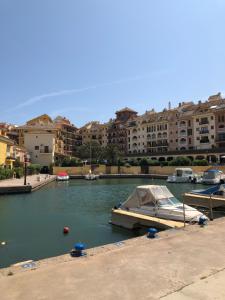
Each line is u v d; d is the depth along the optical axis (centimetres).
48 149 10725
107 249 934
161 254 879
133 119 13525
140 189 1972
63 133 13800
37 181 5562
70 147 14462
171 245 971
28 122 13862
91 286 658
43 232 1881
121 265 788
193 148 10606
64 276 714
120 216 1958
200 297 602
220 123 9769
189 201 2672
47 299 596
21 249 1512
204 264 796
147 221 1758
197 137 10469
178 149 11112
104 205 3158
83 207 3005
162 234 1116
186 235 1100
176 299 594
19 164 7638
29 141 10750
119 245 977
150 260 827
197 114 10469
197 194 2727
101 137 14762
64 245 1584
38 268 767
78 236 1772
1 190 4075
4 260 1341
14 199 3669
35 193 4381
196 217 1650
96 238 1719
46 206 3075
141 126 12600
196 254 879
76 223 2152
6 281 684
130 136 13150
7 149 7100
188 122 10856
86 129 15375
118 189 5175
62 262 812
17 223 2170
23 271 746
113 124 14325
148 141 12281
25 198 3772
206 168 7756
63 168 9544
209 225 1269
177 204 1898
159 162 9081
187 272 739
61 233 1848
